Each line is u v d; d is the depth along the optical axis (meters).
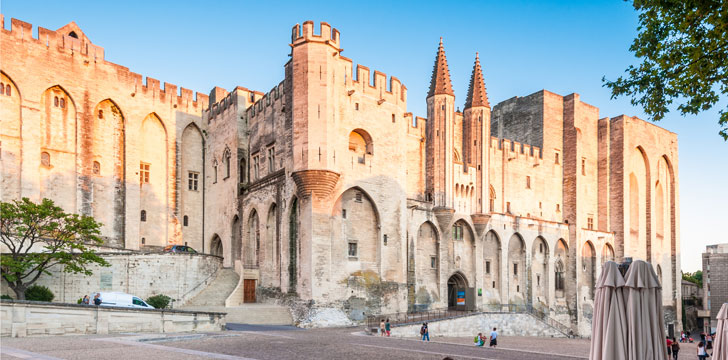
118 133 55.44
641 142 80.50
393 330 40.94
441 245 57.25
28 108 48.72
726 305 17.73
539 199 69.44
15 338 27.77
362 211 49.38
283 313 45.97
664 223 85.81
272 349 27.31
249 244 54.25
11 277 36.62
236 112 57.03
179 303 46.72
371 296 48.09
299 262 46.00
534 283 66.00
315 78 46.38
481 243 60.50
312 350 27.50
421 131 58.84
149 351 24.55
